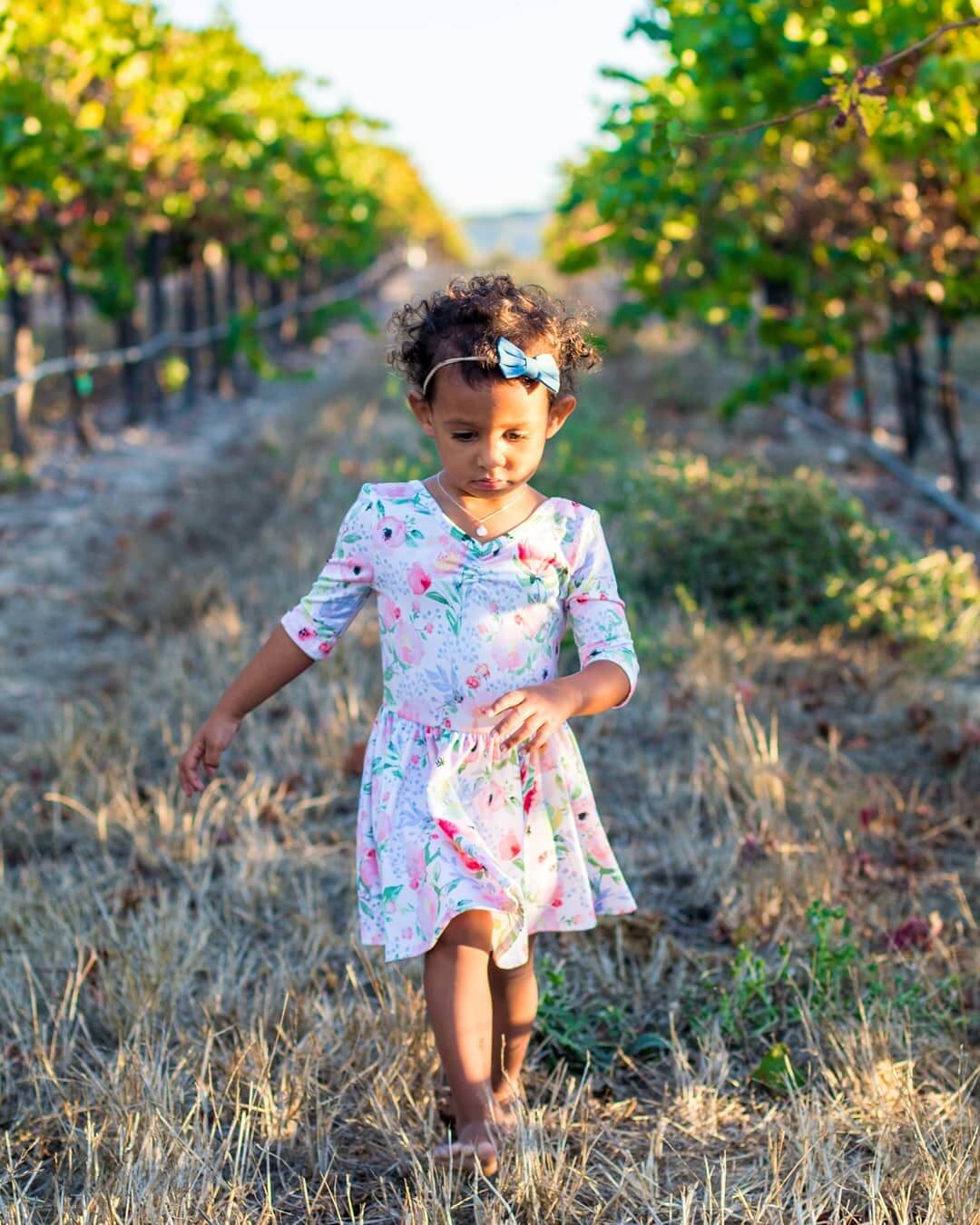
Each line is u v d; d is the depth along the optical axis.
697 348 16.75
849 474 9.85
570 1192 2.43
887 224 7.71
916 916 3.51
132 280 11.77
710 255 8.90
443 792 2.42
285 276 18.62
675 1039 2.92
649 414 12.36
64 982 3.20
